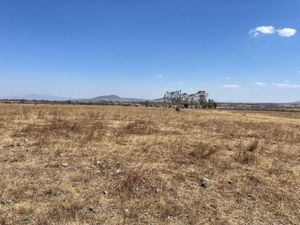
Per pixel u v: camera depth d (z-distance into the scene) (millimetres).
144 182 8727
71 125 20562
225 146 15070
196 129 23062
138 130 19953
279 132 22781
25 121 23703
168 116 40219
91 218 6539
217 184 9031
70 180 8672
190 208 7336
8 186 7957
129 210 6992
